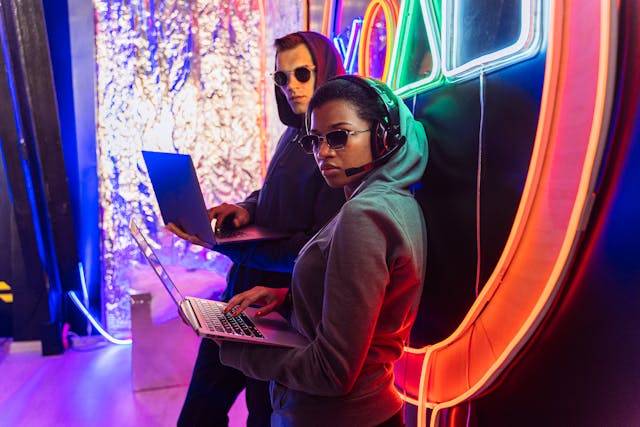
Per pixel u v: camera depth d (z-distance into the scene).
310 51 1.57
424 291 1.62
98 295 3.71
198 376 1.65
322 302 1.08
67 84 3.39
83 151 3.51
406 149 1.18
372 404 1.08
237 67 3.45
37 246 3.22
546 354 1.14
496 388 1.30
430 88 1.54
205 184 3.53
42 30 3.04
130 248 3.53
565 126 1.02
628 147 0.93
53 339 3.37
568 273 1.02
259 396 1.54
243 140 3.52
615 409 0.97
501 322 1.19
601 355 1.00
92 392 2.86
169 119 3.45
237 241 1.44
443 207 1.50
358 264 0.97
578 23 0.98
